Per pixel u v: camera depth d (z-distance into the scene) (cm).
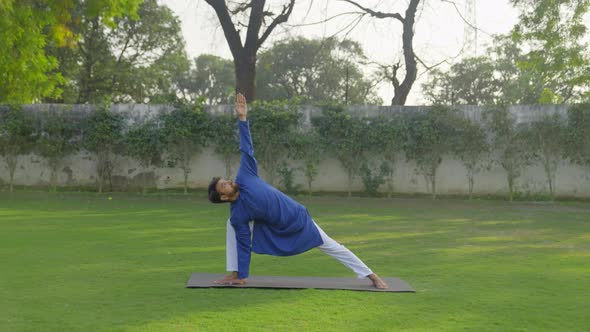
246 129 534
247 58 2112
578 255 712
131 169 1574
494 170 1526
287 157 1542
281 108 1531
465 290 509
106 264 606
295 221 512
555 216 1167
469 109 1517
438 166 1544
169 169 1577
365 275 516
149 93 3256
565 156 1480
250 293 486
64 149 1554
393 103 2239
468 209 1288
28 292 477
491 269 615
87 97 3016
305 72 3931
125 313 414
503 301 468
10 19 1459
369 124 1527
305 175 1535
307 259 666
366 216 1124
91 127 1541
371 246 769
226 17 2067
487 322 406
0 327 377
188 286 501
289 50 3791
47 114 1552
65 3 1609
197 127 1529
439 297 480
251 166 527
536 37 1931
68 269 575
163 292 483
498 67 3588
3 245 710
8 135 1524
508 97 3002
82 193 1518
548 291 508
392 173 1547
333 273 584
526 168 1515
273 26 2114
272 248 515
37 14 1552
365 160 1538
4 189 1546
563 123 1477
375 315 420
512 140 1485
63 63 2845
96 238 786
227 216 1083
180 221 999
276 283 522
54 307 429
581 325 403
